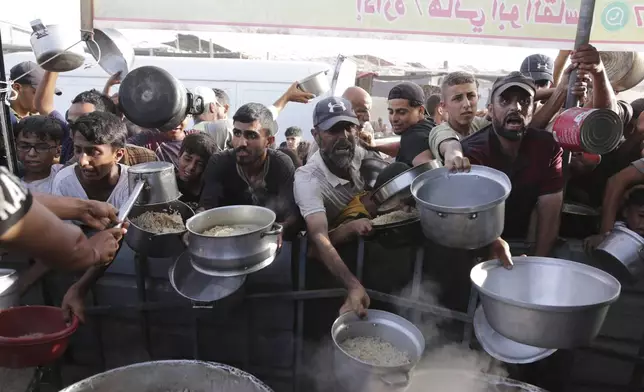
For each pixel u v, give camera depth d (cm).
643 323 158
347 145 165
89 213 127
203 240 129
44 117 191
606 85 167
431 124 212
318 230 154
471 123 199
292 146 389
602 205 170
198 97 161
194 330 172
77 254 98
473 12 165
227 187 179
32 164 186
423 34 165
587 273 133
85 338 178
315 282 172
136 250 150
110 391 131
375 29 162
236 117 171
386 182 147
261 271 167
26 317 151
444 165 151
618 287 119
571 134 148
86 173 161
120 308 170
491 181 136
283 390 179
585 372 165
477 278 132
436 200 141
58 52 161
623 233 148
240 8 155
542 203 163
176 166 227
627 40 183
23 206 79
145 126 156
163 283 170
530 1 165
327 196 167
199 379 136
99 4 152
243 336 173
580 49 161
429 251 165
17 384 157
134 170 145
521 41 168
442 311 162
